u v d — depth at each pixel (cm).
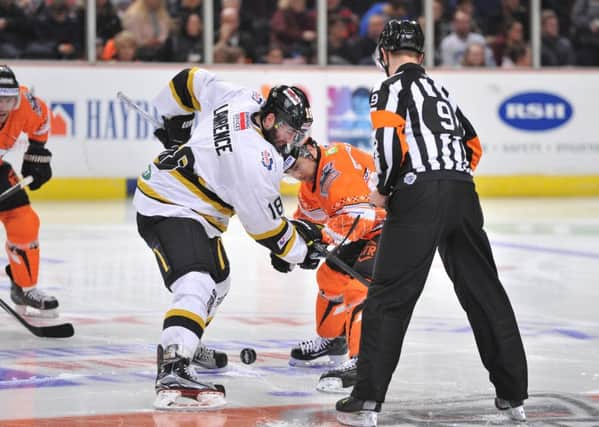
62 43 3142
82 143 3130
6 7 3091
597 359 1194
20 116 1305
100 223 2528
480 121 3444
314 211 1130
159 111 1092
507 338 928
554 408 970
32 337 1295
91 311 1470
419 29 959
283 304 1542
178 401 955
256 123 965
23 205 1362
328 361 1168
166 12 3212
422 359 1188
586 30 3562
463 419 930
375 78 3353
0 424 885
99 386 1038
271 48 3322
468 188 917
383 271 908
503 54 3500
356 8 3403
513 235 2409
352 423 899
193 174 986
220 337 1305
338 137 3341
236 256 2070
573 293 1661
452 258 941
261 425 897
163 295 1605
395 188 909
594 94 3522
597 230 2509
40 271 1819
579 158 3525
